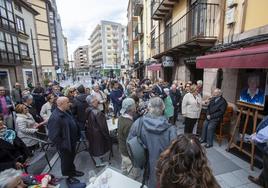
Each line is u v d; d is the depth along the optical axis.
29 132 4.09
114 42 86.19
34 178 2.47
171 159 1.12
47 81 21.94
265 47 3.38
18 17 19.69
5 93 6.62
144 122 2.26
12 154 3.07
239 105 4.61
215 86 5.99
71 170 3.61
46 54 33.22
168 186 1.09
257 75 4.12
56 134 3.25
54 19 45.34
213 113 4.70
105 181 2.25
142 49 20.69
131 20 26.58
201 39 5.88
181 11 9.23
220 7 5.63
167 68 12.12
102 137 4.00
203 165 1.07
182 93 7.15
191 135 1.24
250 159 4.09
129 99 3.29
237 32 4.99
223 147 4.82
